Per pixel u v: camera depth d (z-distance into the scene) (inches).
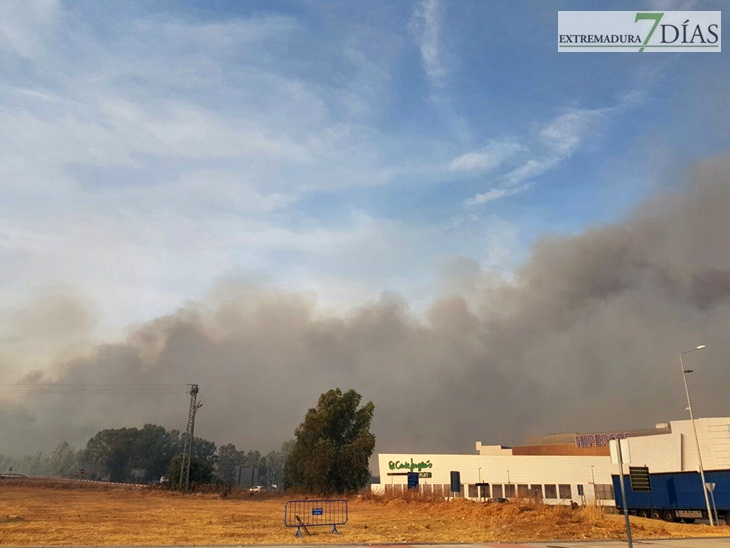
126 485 4030.5
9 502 1888.5
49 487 3388.3
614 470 3193.9
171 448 7071.9
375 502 2326.5
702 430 2541.8
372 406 3289.9
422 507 1879.9
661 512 1739.7
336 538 930.7
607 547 853.8
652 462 2682.1
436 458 3567.9
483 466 3437.5
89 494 2827.3
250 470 5802.2
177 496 2898.6
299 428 3280.0
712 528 1314.0
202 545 780.0
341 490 3024.1
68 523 1147.9
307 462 3085.6
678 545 896.9
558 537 991.6
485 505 1622.8
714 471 1614.2
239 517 1434.5
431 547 817.5
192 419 3464.6
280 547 781.9
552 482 3262.8
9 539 837.8
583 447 3752.5
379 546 812.6
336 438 3253.0
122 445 6786.4
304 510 1815.9
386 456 3639.3
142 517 1384.1
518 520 1245.7
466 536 982.4
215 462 7642.7
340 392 3326.8
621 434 3774.6
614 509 2097.7
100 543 802.2
